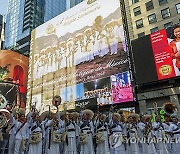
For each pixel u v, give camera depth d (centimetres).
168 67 2366
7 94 4156
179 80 2336
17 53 4691
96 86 2947
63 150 900
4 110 905
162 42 2500
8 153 839
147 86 2544
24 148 845
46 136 870
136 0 3462
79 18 3744
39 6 9219
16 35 8912
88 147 915
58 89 3472
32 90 3925
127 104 2581
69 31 3812
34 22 8750
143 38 2658
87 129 935
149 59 2527
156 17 3141
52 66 3803
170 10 3044
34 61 4197
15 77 4441
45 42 4175
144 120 1079
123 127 1014
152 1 3269
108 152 911
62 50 3769
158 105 2417
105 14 3347
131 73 2680
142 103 2511
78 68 3334
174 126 1034
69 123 934
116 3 3278
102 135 927
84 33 3522
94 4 3588
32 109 930
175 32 2461
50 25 4247
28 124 881
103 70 2973
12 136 851
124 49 2878
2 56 4441
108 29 3194
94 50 3241
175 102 2284
